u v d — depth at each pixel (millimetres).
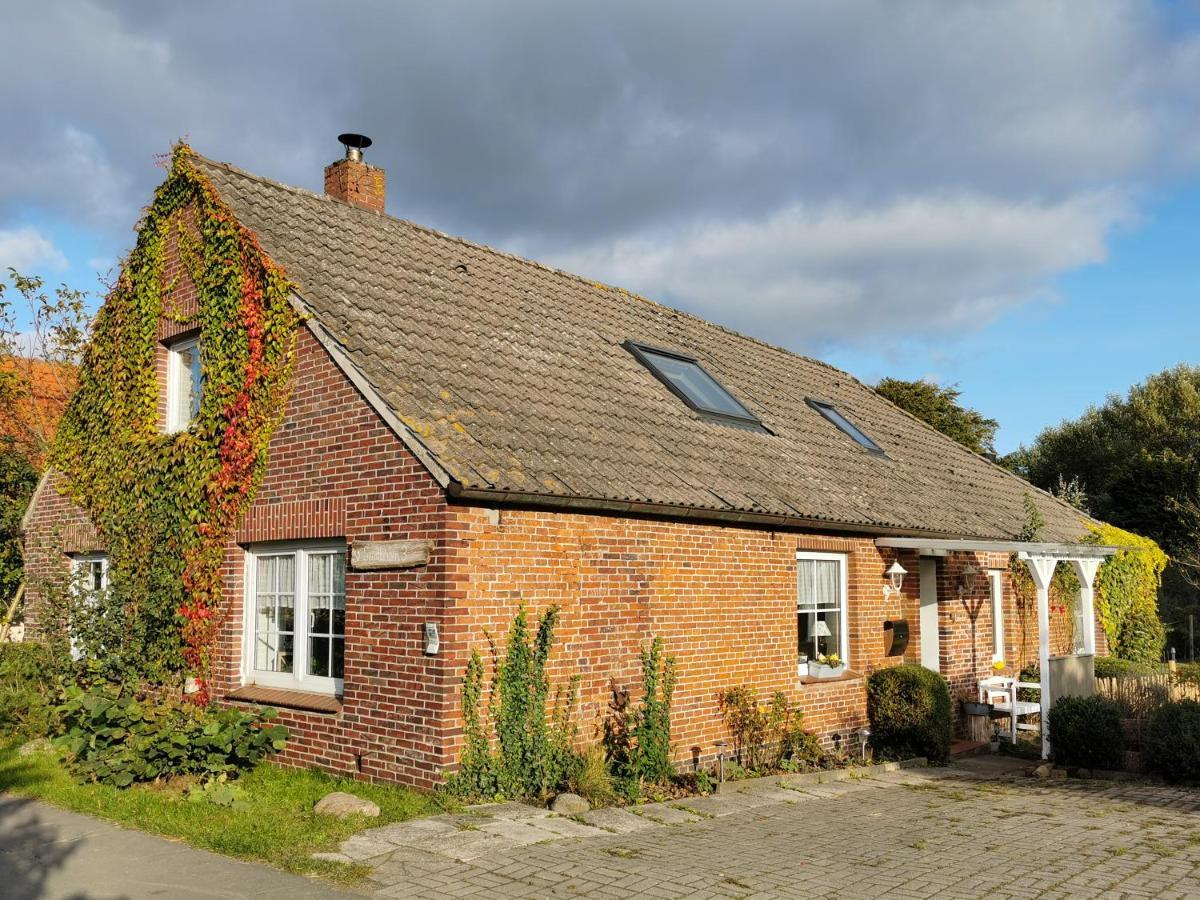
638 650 10375
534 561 9352
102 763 9070
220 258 11602
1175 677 14289
